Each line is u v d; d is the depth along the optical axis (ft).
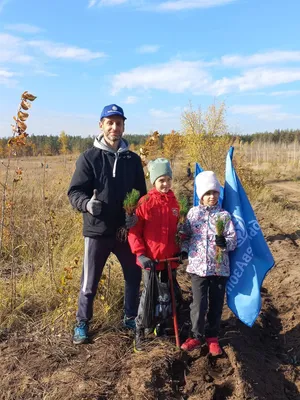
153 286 7.95
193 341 8.11
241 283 8.46
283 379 8.16
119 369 7.71
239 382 7.30
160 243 8.05
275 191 39.96
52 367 7.82
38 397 7.00
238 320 10.08
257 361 8.36
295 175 56.54
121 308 10.06
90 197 8.39
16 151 12.17
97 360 7.99
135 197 7.64
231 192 8.89
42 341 8.70
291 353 9.18
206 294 8.10
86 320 8.62
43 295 10.50
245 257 8.46
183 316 10.03
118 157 8.36
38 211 16.80
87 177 8.21
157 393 7.00
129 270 8.75
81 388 7.13
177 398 7.06
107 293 10.05
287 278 13.30
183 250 8.21
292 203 31.35
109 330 9.08
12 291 10.03
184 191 35.12
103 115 8.21
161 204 8.08
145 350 8.19
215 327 8.23
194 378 7.57
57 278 11.25
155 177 8.04
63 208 18.30
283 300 11.70
